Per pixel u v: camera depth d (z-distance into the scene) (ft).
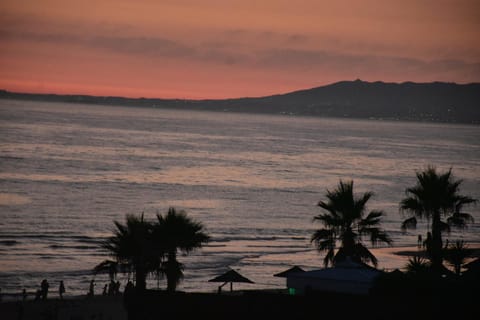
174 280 290.35
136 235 287.48
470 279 217.56
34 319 350.84
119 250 288.30
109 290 435.53
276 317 201.46
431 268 252.21
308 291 200.95
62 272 538.06
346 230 313.73
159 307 216.54
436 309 187.83
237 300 207.51
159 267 289.94
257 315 203.82
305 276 242.58
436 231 303.89
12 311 368.89
